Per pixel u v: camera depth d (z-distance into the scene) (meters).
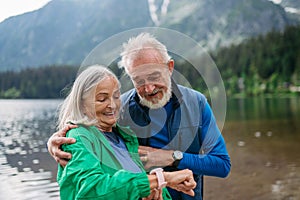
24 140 29.59
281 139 24.12
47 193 13.01
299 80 73.00
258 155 18.73
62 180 1.95
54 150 2.04
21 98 92.75
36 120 50.00
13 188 13.67
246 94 69.00
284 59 74.62
